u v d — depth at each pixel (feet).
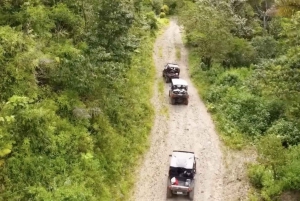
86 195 42.37
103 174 51.49
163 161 63.57
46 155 44.55
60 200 39.37
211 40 114.52
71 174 44.78
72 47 56.80
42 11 59.88
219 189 56.80
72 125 50.31
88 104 57.16
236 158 65.98
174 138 72.18
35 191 39.29
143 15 156.35
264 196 53.67
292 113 60.64
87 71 53.78
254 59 120.57
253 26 160.15
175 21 205.46
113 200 49.44
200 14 123.03
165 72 105.50
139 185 55.88
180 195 54.54
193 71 116.57
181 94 87.71
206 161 64.59
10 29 51.98
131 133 66.69
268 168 58.65
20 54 48.39
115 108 64.13
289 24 61.72
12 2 59.88
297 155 60.03
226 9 138.62
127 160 59.88
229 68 116.16
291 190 54.03
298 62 57.31
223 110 84.64
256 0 183.32
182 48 147.43
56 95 51.70
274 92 57.67
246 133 74.28
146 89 92.48
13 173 40.04
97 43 62.85
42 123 45.09
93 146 52.11
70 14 64.75
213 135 74.74
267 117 77.56
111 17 63.46
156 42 151.43
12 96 43.68
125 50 77.46
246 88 89.97
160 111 84.02
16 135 42.32
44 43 56.08
